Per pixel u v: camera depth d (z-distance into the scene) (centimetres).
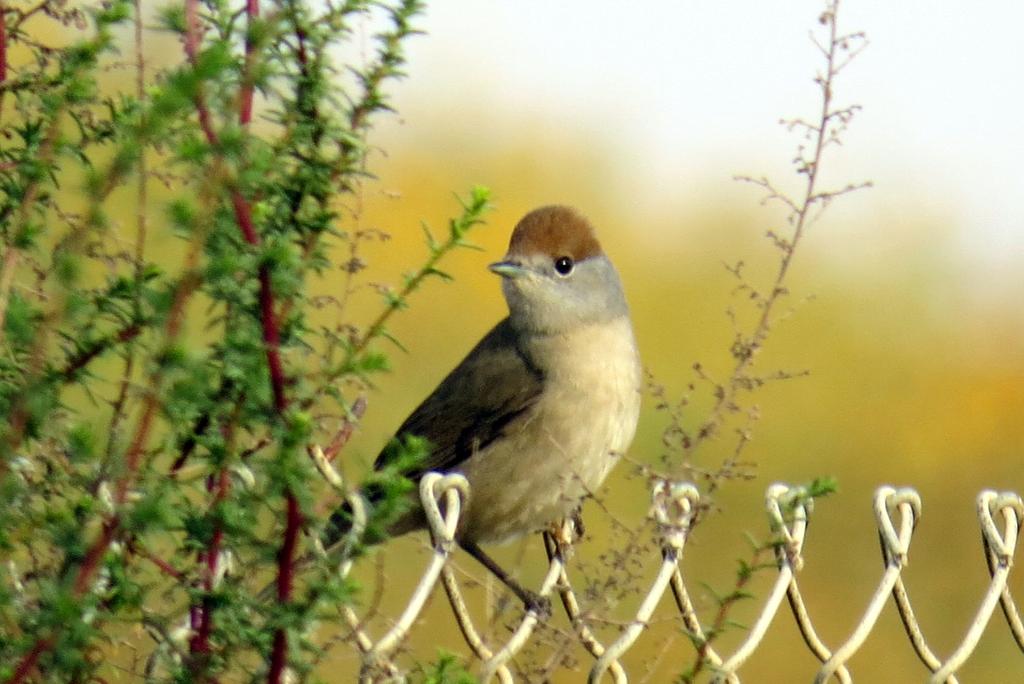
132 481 518
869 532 2041
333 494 580
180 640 571
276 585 552
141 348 555
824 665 771
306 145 563
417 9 582
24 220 538
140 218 548
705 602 798
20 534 516
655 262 2795
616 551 720
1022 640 820
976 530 2108
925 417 2458
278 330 537
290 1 543
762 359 2480
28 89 602
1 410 529
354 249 634
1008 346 2662
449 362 2155
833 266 2916
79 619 497
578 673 1288
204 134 513
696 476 737
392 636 607
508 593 768
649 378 793
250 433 559
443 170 2897
